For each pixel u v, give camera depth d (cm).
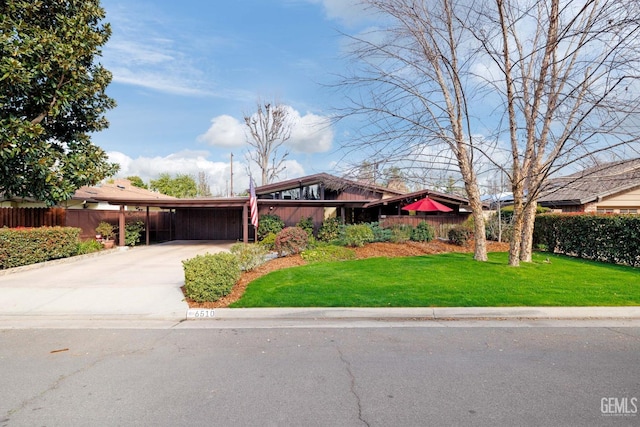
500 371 364
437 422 271
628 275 809
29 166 1068
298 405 299
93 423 274
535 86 914
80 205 1784
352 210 2119
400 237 1455
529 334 484
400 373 361
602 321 546
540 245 1368
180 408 296
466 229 1478
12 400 311
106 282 828
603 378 347
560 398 307
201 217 2188
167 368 379
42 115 1089
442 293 662
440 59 941
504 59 877
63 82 1081
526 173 893
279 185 1920
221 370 373
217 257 694
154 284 804
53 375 363
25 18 1048
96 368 381
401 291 679
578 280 755
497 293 657
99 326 543
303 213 1986
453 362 388
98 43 1152
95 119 1334
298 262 1040
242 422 274
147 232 1808
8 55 934
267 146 3569
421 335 484
